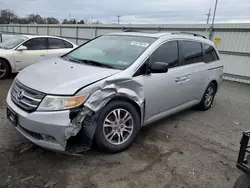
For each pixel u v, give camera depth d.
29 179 2.43
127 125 3.11
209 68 4.70
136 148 3.21
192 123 4.32
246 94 7.26
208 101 5.07
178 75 3.78
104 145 2.86
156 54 3.45
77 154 2.67
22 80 2.92
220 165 2.97
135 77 3.07
